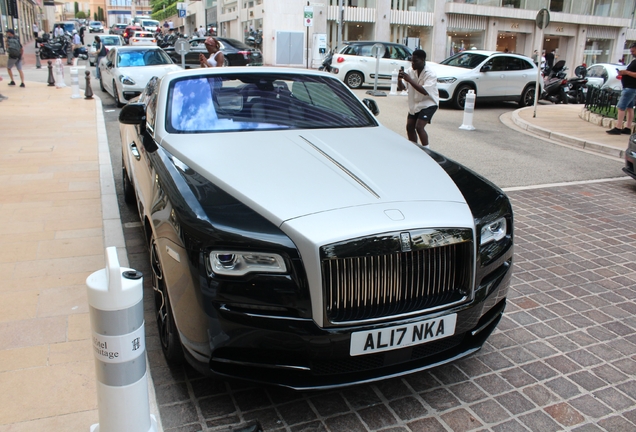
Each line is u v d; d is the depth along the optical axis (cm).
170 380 279
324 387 238
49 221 502
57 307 345
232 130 352
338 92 429
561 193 679
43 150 795
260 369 241
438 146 958
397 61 1831
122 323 189
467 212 265
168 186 275
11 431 237
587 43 3916
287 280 229
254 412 257
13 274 390
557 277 428
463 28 3481
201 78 392
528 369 302
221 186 267
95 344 193
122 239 457
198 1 5069
